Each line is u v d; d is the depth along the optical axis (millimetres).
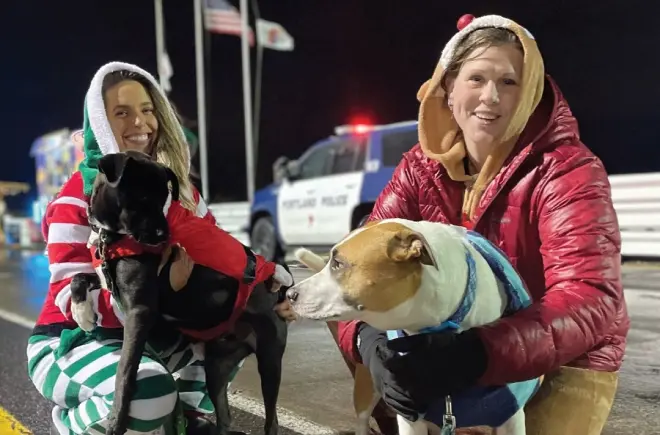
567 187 2248
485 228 2447
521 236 2375
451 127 2693
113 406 2268
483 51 2404
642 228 9914
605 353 2295
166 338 2562
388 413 3047
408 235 1842
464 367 1860
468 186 2611
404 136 8961
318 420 3791
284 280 2639
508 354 1890
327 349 5551
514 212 2373
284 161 10945
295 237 10703
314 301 1893
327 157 10320
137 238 2264
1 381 4809
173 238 2436
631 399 4016
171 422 2508
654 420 3660
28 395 4461
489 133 2424
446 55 2547
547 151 2346
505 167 2383
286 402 4137
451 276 1894
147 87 2826
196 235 2486
